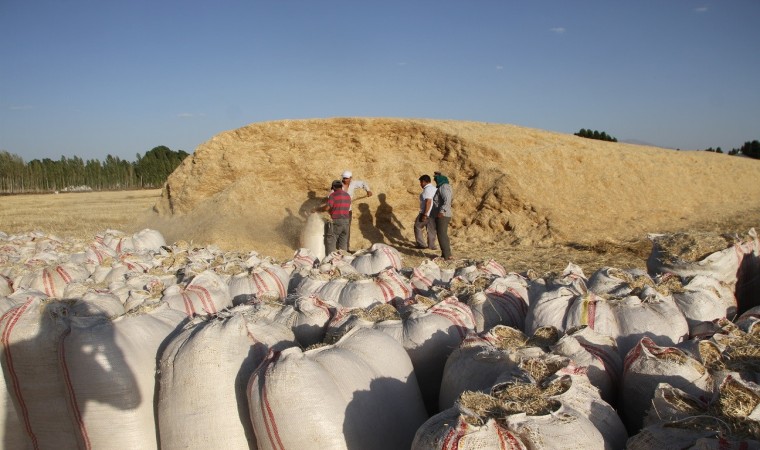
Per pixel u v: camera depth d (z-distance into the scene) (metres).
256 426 3.43
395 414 3.77
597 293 5.12
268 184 17.59
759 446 2.56
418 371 4.45
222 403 3.67
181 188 18.17
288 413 3.28
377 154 17.92
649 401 3.50
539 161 17.78
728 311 5.71
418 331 4.50
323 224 14.70
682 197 18.95
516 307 5.41
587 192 17.88
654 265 6.75
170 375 3.81
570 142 19.20
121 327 4.15
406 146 18.12
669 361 3.54
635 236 16.08
